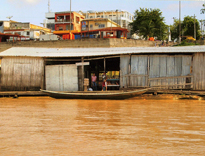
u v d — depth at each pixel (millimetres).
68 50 22344
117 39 38938
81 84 20281
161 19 56906
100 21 63125
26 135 9250
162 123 11031
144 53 19344
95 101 18078
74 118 12125
